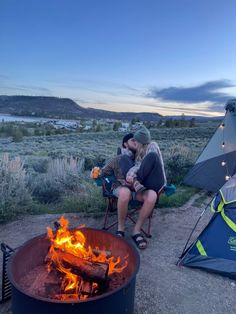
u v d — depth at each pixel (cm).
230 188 319
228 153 596
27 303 176
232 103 591
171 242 370
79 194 529
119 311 188
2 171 478
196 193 597
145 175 353
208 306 253
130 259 228
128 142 396
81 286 201
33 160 1061
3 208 432
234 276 290
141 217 359
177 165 712
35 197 560
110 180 388
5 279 251
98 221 431
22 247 226
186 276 296
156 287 276
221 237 309
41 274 225
